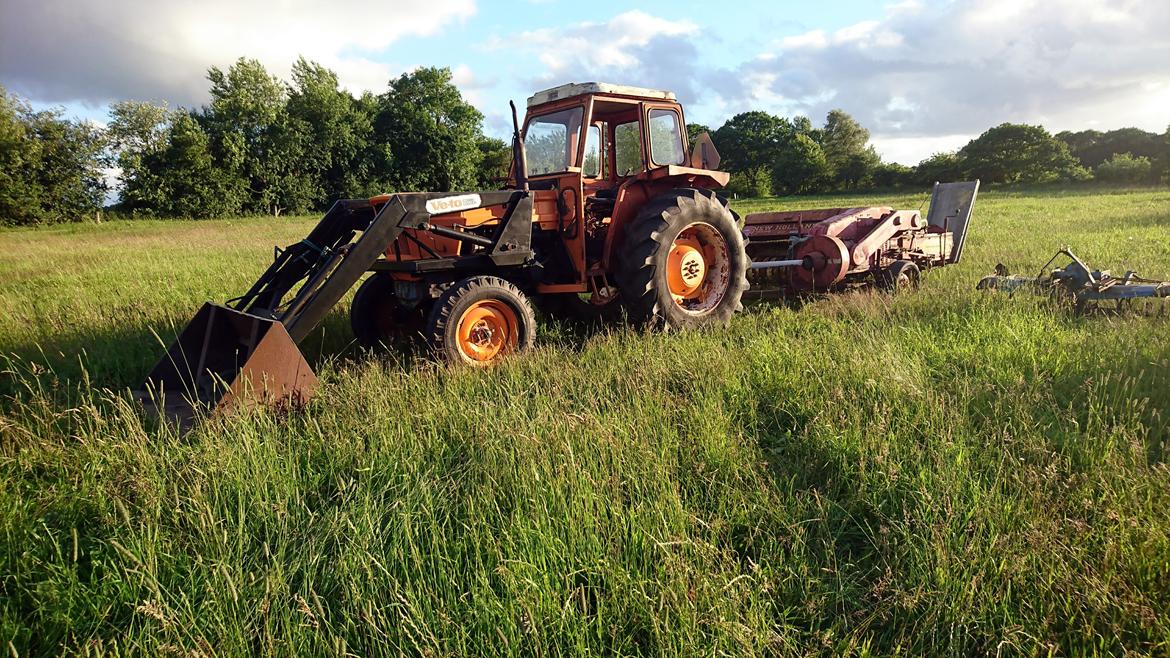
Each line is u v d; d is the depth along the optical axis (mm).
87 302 7652
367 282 5797
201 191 46750
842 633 2068
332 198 55031
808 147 79938
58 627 2139
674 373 4234
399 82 58312
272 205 51375
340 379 4445
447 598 2123
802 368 4105
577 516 2430
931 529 2354
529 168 6258
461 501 2699
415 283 5109
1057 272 5797
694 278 5965
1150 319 4945
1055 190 53188
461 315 4609
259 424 3436
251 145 52094
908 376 3744
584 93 5656
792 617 2094
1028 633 1962
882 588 2152
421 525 2539
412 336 5465
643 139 5992
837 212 7621
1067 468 2799
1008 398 3480
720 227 5996
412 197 4641
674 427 3299
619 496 2611
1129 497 2520
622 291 5680
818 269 6973
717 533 2461
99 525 2691
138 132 49438
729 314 6102
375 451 3119
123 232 27500
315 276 4621
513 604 1997
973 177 73875
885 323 5355
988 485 2721
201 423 3473
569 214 5578
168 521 2641
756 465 3027
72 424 3719
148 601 1942
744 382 3980
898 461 2850
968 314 5484
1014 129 72562
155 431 3512
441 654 1878
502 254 5094
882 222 7379
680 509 2484
